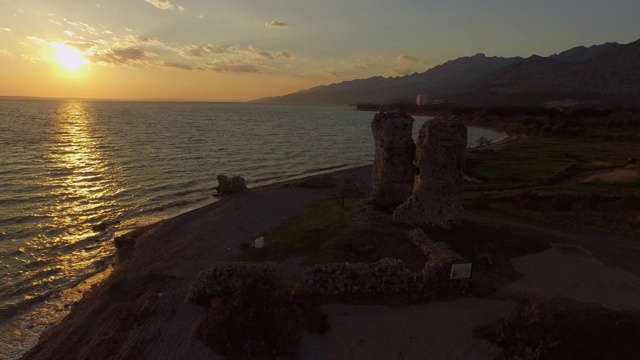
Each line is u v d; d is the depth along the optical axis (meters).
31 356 17.91
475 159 67.25
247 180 57.09
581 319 17.77
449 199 26.84
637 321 17.92
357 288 20.00
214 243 29.22
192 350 15.88
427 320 18.50
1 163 57.28
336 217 31.17
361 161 78.12
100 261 28.41
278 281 18.47
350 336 17.50
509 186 46.09
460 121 26.83
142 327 18.02
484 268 22.97
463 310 19.19
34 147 73.06
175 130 118.00
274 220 34.19
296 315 17.98
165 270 24.89
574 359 15.74
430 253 22.83
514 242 26.09
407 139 30.16
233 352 15.80
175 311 18.41
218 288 18.61
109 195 44.81
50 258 28.61
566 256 24.97
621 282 22.06
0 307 22.25
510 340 16.73
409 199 27.58
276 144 95.25
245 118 196.62
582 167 56.66
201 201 44.53
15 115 161.12
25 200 41.00
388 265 20.34
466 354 16.47
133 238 32.25
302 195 42.78
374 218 28.09
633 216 33.62
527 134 119.38
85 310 21.41
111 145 79.81
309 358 16.42
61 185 47.41
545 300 19.75
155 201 43.84
